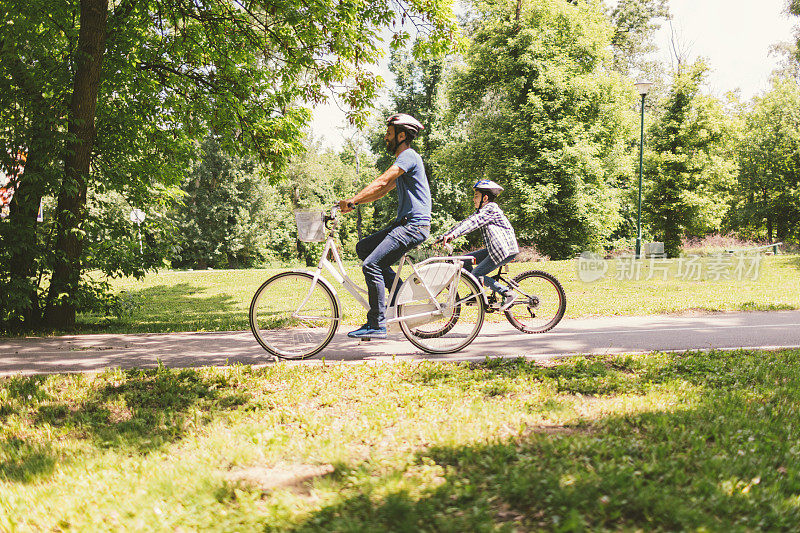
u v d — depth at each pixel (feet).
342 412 14.90
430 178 146.51
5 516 9.81
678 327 27.63
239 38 41.29
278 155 43.98
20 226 32.30
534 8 107.04
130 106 40.29
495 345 22.67
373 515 8.58
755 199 163.63
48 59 34.71
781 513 8.30
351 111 44.93
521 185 102.53
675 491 8.96
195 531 8.91
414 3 41.73
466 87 116.26
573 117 106.42
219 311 54.13
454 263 20.04
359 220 188.44
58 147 32.53
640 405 14.16
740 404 14.10
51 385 17.51
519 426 12.57
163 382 17.34
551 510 8.30
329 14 38.34
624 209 132.77
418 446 11.84
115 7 38.09
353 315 37.11
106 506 10.17
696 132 119.44
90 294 35.91
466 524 7.97
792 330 26.27
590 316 32.96
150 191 42.50
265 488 10.34
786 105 154.71
